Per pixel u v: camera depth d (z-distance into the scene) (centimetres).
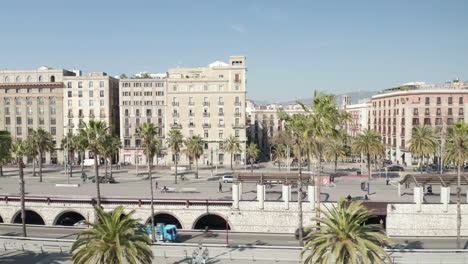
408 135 11406
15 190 7394
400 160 11744
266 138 17038
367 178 8762
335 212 2938
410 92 11369
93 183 8388
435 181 5778
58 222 6631
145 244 3053
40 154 8850
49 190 7394
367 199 6156
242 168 11250
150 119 12281
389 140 12544
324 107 4494
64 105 12362
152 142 5741
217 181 8712
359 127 15725
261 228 5928
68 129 12325
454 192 6988
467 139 5150
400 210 5719
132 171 10569
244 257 4472
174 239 5394
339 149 9675
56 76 12569
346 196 6481
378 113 13512
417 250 4438
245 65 11919
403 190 7062
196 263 4200
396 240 5416
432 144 7738
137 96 12275
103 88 12350
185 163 12075
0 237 5181
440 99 11219
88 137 5666
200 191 7225
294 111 17275
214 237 5625
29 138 9025
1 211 6356
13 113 12444
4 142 4509
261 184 5934
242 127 11862
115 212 2953
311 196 5825
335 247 2678
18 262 4362
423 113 11262
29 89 12412
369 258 2848
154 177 9388
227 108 11912
